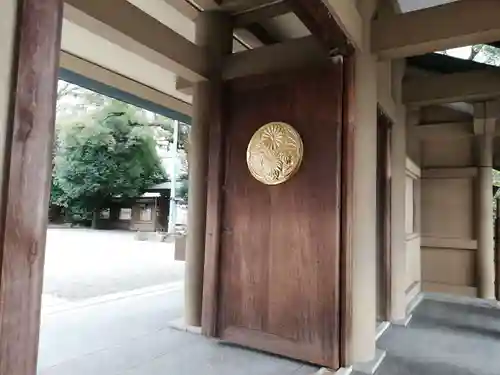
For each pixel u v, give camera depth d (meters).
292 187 2.82
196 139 3.39
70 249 10.52
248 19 3.39
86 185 19.02
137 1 3.51
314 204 2.73
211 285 3.10
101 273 6.58
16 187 0.69
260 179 2.95
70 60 3.73
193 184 3.40
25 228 0.70
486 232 5.40
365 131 2.83
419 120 5.77
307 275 2.71
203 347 2.87
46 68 0.74
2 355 0.67
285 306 2.77
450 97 4.29
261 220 2.93
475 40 2.64
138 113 19.25
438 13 2.68
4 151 0.67
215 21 3.36
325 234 2.68
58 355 2.66
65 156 18.95
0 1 0.67
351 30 2.54
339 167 2.67
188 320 3.33
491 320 4.03
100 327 3.35
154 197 19.92
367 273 2.77
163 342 2.97
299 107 2.85
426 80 4.41
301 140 2.81
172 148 18.50
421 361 2.80
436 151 5.88
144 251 10.50
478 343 3.24
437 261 5.77
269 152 2.91
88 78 3.97
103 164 18.98
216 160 3.16
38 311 0.73
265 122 2.99
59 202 19.38
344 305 2.59
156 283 5.74
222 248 3.10
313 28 2.38
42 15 0.73
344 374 2.47
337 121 2.70
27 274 0.71
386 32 2.84
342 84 2.71
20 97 0.69
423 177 5.91
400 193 4.14
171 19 3.80
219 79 3.23
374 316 2.84
